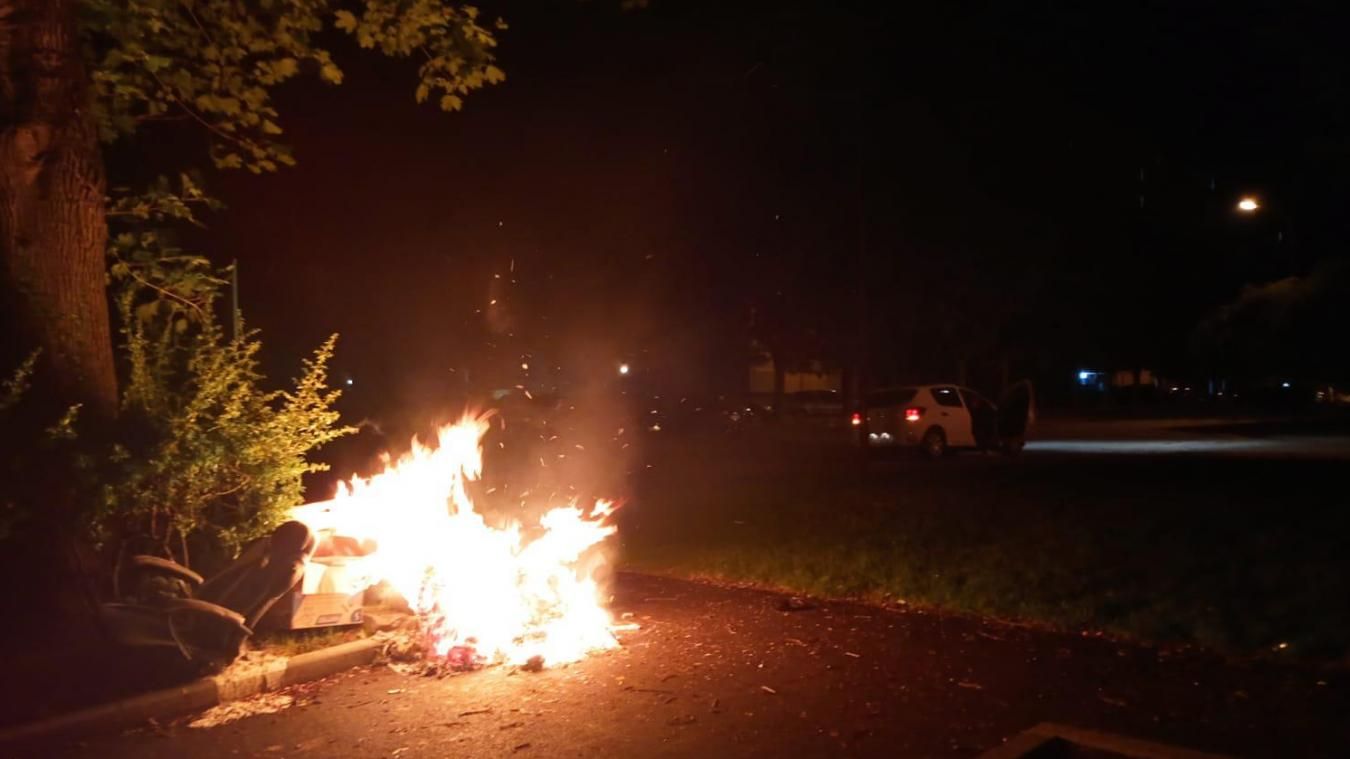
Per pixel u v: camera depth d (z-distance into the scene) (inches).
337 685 283.7
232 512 342.3
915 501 565.3
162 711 258.5
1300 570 352.5
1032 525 466.6
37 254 293.7
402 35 426.9
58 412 290.2
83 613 278.1
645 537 502.6
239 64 438.6
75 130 300.2
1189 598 330.3
